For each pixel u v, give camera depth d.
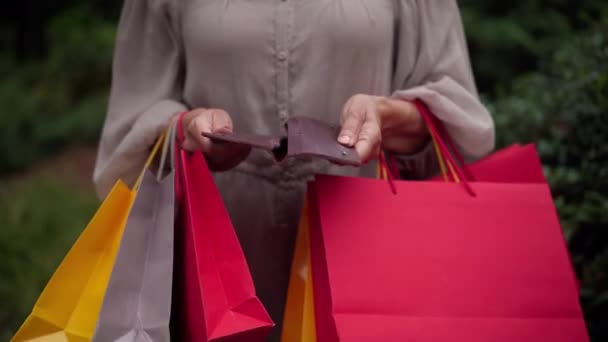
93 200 6.30
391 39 1.71
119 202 1.46
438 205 1.51
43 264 4.98
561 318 1.48
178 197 1.51
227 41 1.67
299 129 1.43
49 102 8.43
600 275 2.24
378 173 1.58
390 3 1.70
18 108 8.20
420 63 1.74
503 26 5.92
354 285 1.43
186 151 1.60
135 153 1.72
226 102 1.72
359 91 1.70
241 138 1.41
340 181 1.50
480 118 1.71
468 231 1.50
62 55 8.69
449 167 1.64
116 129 1.81
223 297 1.37
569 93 2.64
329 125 1.53
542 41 5.89
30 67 9.06
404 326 1.43
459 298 1.46
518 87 3.31
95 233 1.43
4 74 8.98
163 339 1.32
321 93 1.68
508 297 1.48
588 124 2.48
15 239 5.20
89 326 1.41
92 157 7.71
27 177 7.54
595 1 5.89
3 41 9.71
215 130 1.49
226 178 1.76
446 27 1.75
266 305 1.77
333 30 1.65
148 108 1.79
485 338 1.45
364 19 1.65
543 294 1.49
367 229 1.47
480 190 1.54
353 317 1.42
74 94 8.62
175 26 1.79
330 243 1.45
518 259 1.50
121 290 1.35
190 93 1.76
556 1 6.03
